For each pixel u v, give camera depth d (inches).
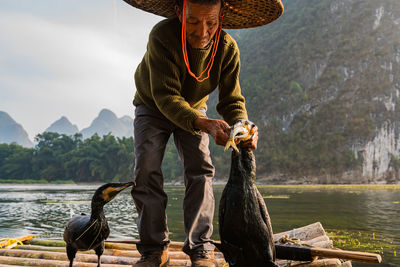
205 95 98.0
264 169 3774.6
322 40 4645.7
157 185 93.8
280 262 104.3
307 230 129.8
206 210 95.6
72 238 87.7
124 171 3954.2
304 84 4434.1
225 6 90.3
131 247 131.9
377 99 3831.2
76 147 4510.3
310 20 4990.2
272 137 4047.7
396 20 4389.8
